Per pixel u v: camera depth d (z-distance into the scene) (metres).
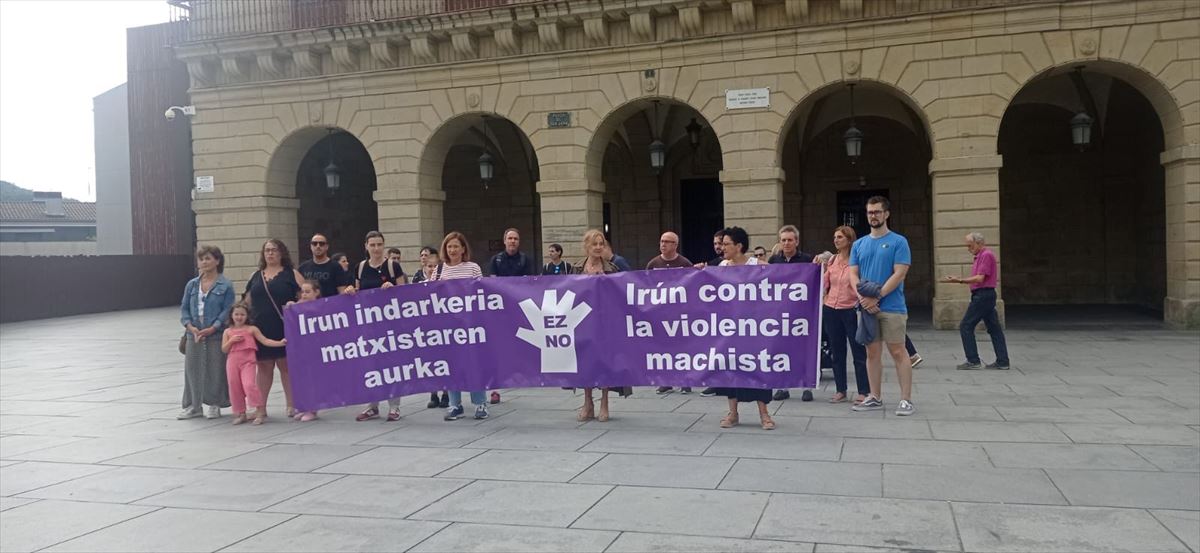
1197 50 14.50
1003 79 15.31
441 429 8.10
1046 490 5.43
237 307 8.74
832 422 7.84
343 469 6.59
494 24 17.77
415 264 18.88
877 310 8.05
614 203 24.02
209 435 8.17
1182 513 4.92
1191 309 14.70
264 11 20.48
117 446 7.72
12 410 9.88
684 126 22.77
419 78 18.70
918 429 7.39
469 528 5.02
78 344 18.34
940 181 15.73
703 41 16.77
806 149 22.36
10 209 66.44
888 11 15.79
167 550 4.80
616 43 17.41
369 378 8.63
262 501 5.75
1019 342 13.84
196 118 20.27
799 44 16.27
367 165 28.45
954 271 15.70
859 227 22.33
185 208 32.12
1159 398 8.63
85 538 5.06
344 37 18.75
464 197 25.81
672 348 7.83
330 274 9.75
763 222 16.59
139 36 31.97
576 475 6.17
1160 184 17.97
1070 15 14.96
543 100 17.91
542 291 8.20
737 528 4.86
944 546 4.48
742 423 7.93
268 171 19.91
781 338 7.52
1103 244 20.50
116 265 30.02
